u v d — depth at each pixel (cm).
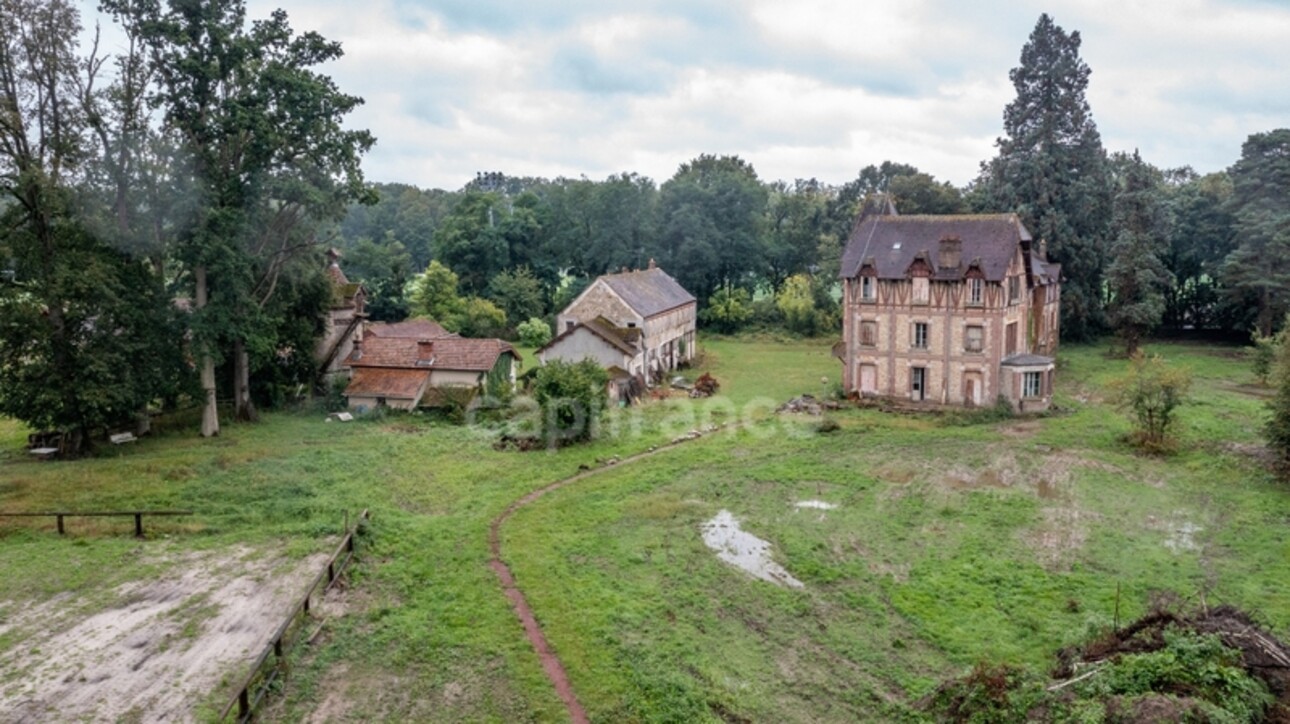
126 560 2553
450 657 2006
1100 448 4038
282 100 4053
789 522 3002
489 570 2536
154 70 3931
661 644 2070
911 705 1817
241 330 4125
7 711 1731
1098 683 1642
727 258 9325
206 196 3953
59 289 3550
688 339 7244
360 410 4866
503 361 5088
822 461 3859
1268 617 2150
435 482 3481
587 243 9362
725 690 1862
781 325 8806
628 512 3111
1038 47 7200
